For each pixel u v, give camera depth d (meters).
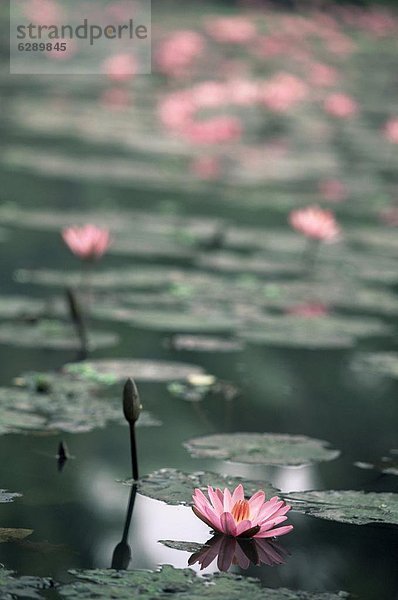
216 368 8.41
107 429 6.81
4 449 6.34
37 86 35.00
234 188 20.11
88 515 5.39
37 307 9.99
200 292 11.28
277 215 17.42
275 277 12.41
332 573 4.76
